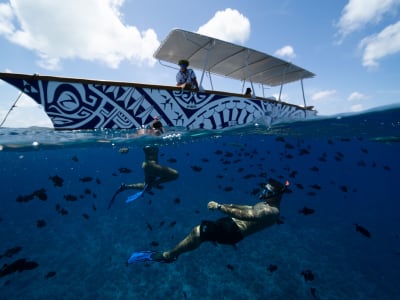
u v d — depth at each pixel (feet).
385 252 22.40
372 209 39.11
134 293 17.13
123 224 31.22
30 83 15.87
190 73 25.30
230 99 25.25
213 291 17.04
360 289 16.83
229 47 23.97
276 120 28.73
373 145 45.01
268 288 17.06
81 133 18.70
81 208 42.57
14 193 82.02
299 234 26.23
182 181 58.65
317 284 17.37
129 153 43.09
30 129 21.38
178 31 20.29
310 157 73.05
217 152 28.58
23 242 26.96
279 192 12.12
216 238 10.94
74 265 21.15
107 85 18.20
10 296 16.88
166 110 21.04
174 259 11.85
